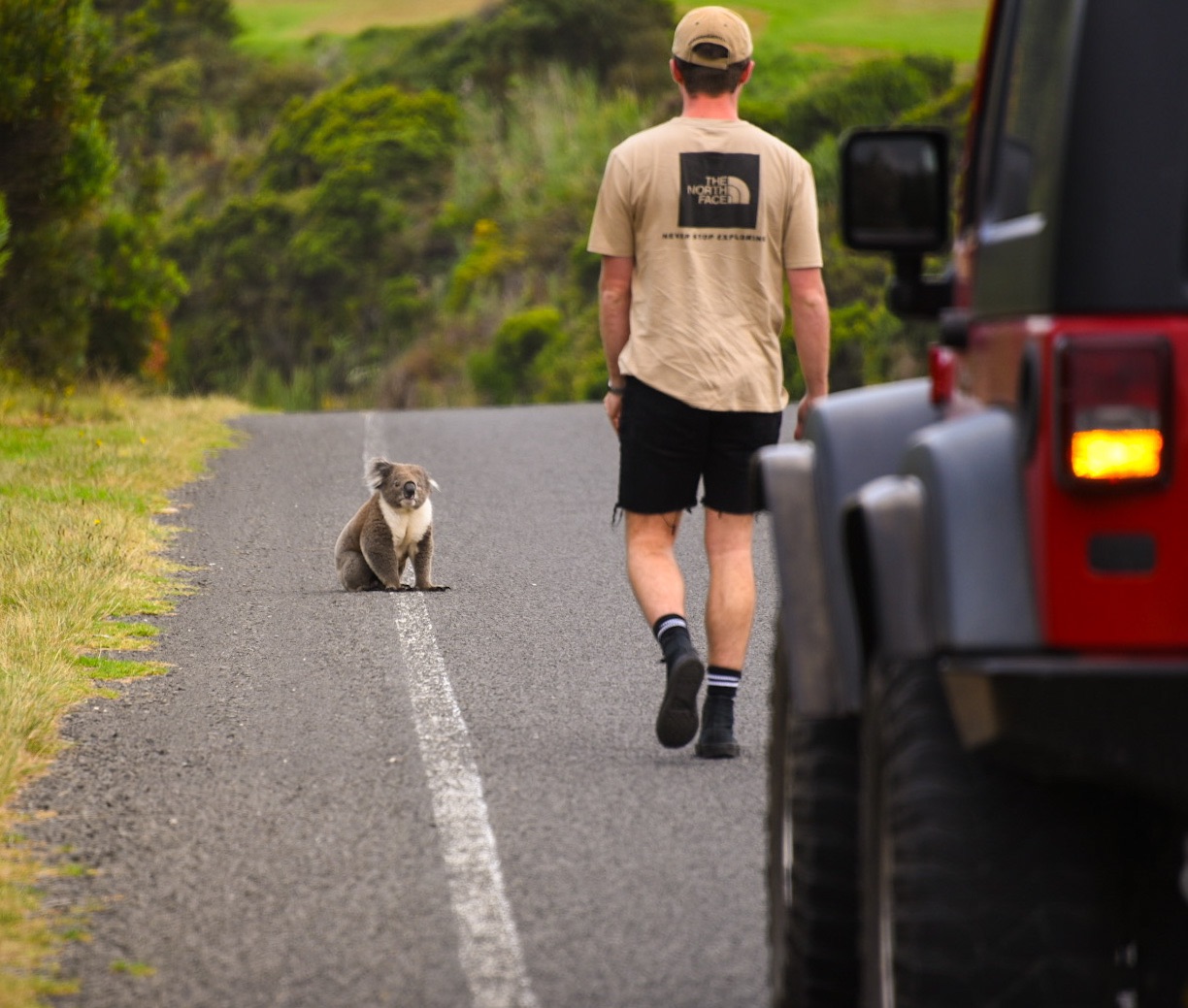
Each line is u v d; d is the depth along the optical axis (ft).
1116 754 29.73
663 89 552.41
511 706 76.95
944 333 38.09
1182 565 29.73
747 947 48.24
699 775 65.10
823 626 40.06
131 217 255.91
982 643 30.58
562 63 564.71
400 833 58.54
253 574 112.88
